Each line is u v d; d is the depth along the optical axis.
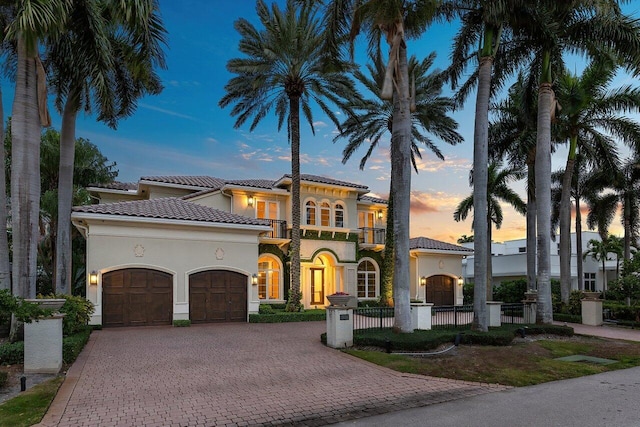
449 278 31.33
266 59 21.81
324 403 7.54
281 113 24.75
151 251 18.28
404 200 13.71
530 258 24.53
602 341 14.93
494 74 19.44
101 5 13.86
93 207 18.23
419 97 24.98
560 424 6.43
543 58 17.61
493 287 35.72
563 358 11.80
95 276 17.08
